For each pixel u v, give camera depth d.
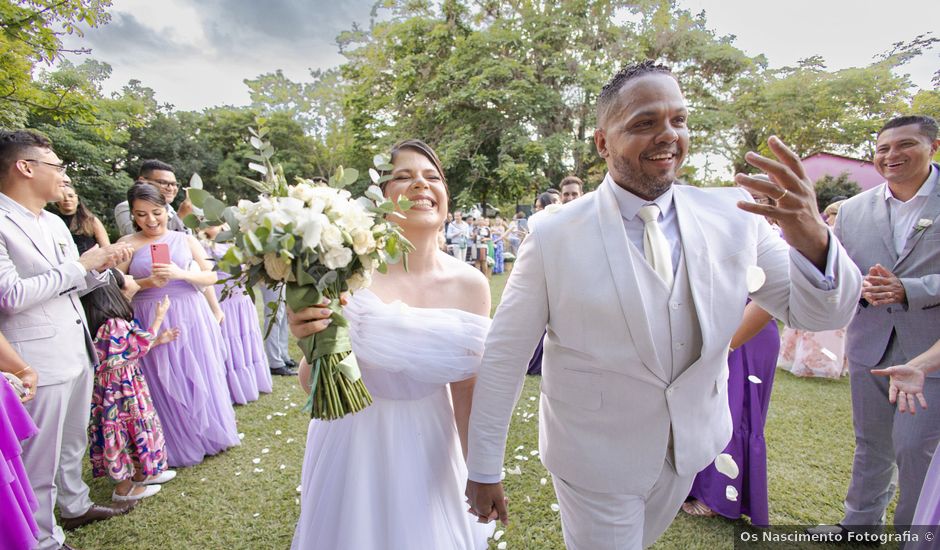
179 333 3.28
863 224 2.35
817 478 3.05
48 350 2.31
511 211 23.70
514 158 18.41
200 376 3.35
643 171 1.32
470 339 1.66
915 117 2.14
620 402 1.42
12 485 1.87
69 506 2.63
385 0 21.38
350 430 1.70
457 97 17.59
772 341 2.46
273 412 4.23
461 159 18.83
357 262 1.47
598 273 1.35
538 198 5.27
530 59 18.81
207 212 1.29
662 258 1.37
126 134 10.78
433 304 1.82
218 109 33.25
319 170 32.78
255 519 2.74
